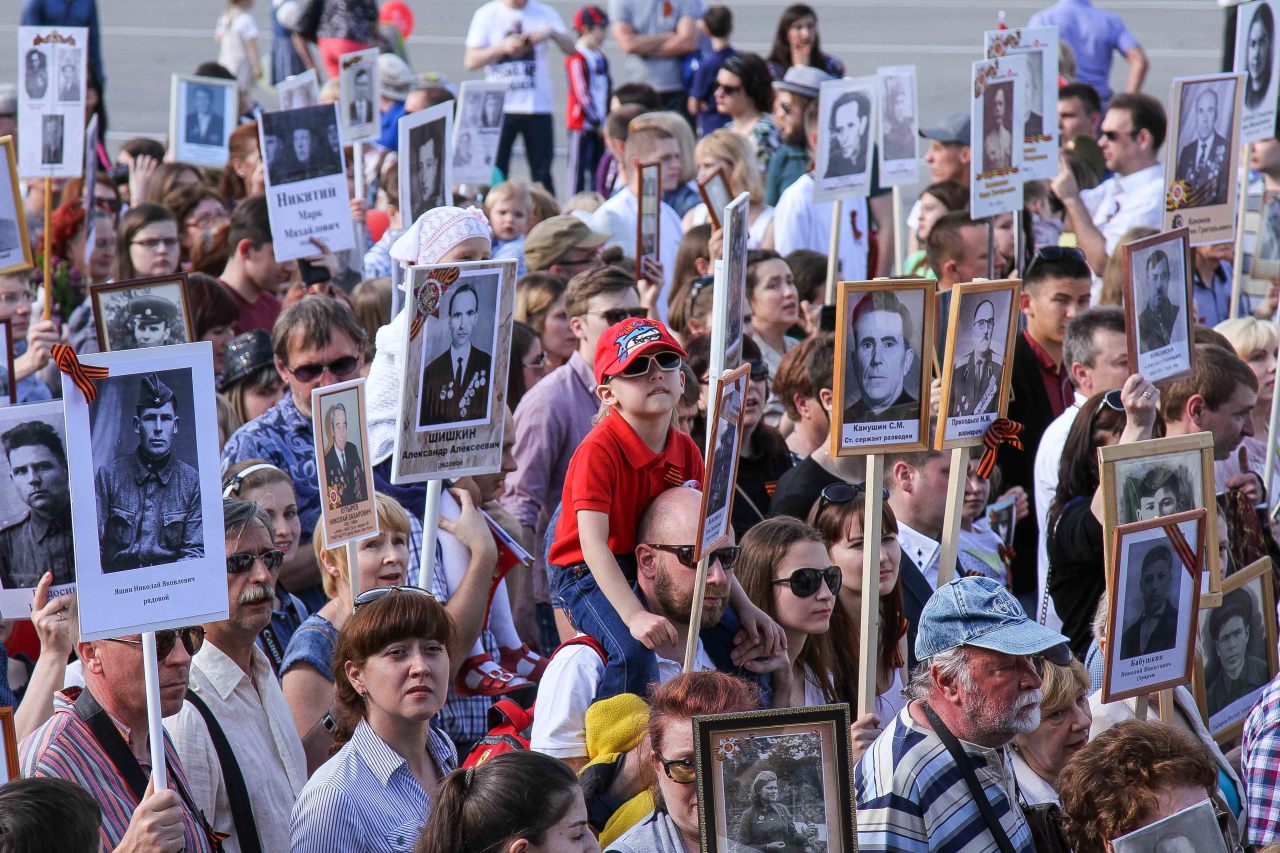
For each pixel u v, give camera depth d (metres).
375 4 40.59
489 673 14.33
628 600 12.16
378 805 10.41
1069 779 10.14
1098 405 15.27
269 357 17.80
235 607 11.22
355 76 25.20
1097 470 15.23
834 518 13.35
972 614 10.05
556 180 49.91
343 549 12.99
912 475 15.57
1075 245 27.75
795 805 9.02
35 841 7.83
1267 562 13.80
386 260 25.77
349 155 32.81
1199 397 16.03
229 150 30.59
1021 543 19.02
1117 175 28.17
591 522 12.50
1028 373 20.00
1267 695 11.83
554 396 18.41
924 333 12.58
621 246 26.12
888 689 13.68
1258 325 19.97
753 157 27.39
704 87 39.75
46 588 11.03
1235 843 11.48
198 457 9.59
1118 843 9.73
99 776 9.88
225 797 10.81
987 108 21.66
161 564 9.48
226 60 50.56
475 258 16.33
